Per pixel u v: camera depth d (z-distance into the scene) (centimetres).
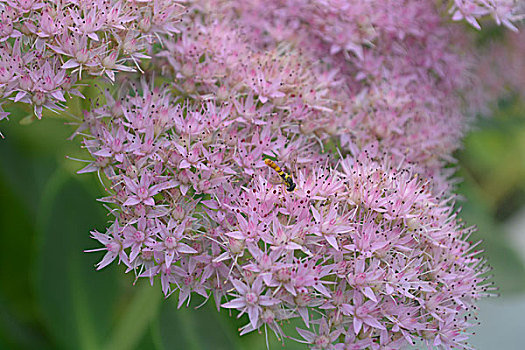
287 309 44
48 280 48
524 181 56
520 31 53
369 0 49
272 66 48
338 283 44
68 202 48
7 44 45
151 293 48
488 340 54
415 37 50
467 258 46
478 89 53
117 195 45
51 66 45
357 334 44
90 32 45
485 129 54
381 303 44
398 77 50
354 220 45
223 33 48
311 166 46
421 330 44
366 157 47
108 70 46
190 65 47
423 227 45
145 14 46
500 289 53
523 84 53
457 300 45
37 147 50
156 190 45
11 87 45
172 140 45
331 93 48
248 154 46
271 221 44
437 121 50
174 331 47
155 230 44
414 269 44
